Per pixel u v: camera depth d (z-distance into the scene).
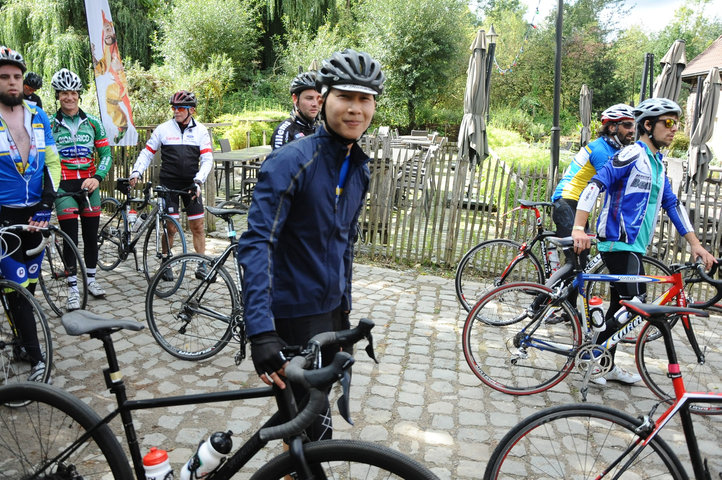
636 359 3.71
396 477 1.67
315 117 4.14
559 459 2.13
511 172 6.27
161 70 19.42
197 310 3.98
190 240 7.30
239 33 23.55
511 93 36.53
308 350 1.57
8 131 3.62
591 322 3.55
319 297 1.96
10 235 3.60
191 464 1.83
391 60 25.94
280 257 1.92
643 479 2.11
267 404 3.42
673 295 3.46
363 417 3.31
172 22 23.48
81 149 4.96
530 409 3.50
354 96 1.77
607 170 3.49
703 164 8.19
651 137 3.50
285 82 24.45
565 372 3.66
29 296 3.27
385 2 25.69
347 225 1.99
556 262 4.76
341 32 27.69
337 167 1.88
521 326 4.03
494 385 3.71
